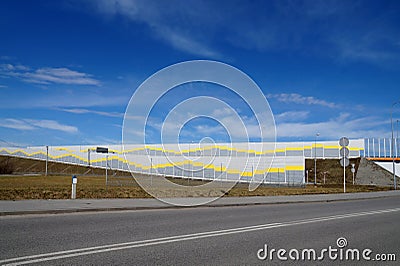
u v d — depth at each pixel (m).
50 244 7.46
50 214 12.40
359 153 66.00
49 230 9.12
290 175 49.91
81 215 12.32
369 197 25.38
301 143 65.81
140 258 6.52
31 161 76.94
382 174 59.16
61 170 66.12
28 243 7.54
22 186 29.27
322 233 9.66
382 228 10.69
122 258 6.48
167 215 12.83
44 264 5.98
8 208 12.94
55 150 75.19
